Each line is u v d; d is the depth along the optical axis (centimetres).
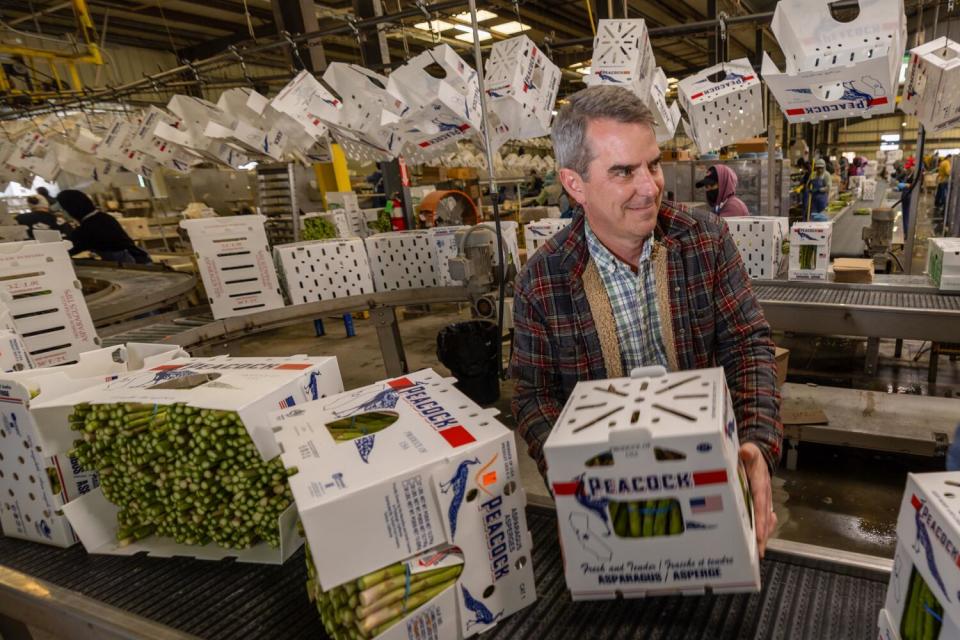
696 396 68
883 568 83
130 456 102
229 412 93
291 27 428
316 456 73
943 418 244
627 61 184
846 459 271
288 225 561
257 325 283
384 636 68
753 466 82
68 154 400
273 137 243
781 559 89
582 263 111
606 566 69
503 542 78
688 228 109
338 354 529
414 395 91
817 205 635
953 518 52
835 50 165
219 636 84
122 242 549
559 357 114
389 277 322
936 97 189
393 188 512
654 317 113
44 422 108
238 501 99
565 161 101
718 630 76
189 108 271
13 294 200
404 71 198
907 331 246
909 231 338
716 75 204
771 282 304
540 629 79
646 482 62
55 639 189
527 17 734
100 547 112
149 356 137
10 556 113
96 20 740
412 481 69
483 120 200
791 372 392
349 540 66
